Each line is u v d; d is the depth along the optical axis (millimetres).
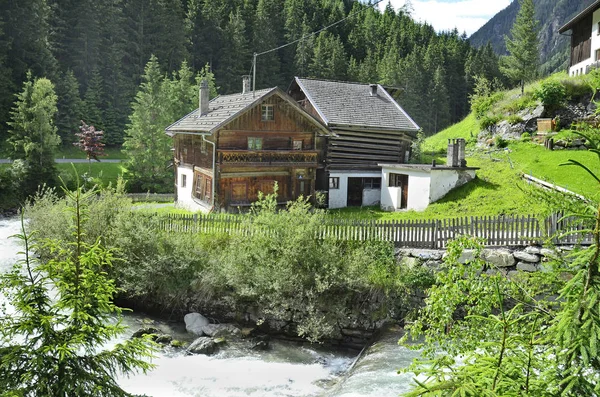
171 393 13172
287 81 85312
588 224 4770
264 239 18141
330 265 17219
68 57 65250
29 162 40375
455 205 26328
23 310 6508
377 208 31047
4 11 55750
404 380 12516
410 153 36594
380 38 108750
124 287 18656
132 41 72875
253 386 13789
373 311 17031
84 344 6719
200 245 19453
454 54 98375
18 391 5848
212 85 58625
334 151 32719
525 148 32219
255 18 89188
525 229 17156
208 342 15992
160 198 41062
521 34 59094
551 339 4555
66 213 19688
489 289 5602
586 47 39844
